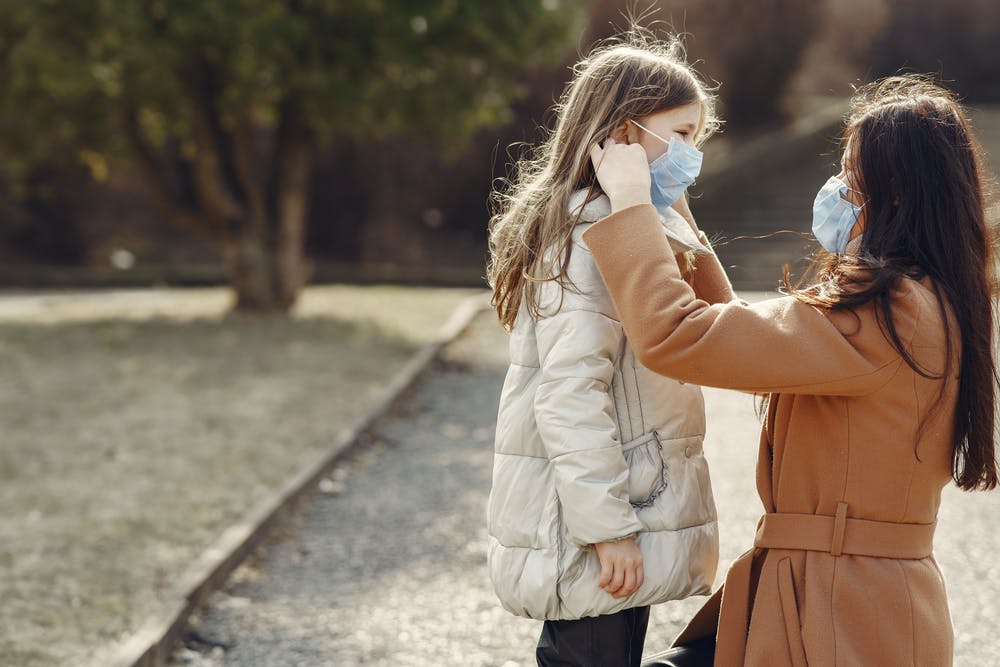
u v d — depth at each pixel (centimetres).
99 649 346
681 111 203
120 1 965
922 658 183
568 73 1892
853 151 191
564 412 193
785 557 190
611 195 193
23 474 564
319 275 1839
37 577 410
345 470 602
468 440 673
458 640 363
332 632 374
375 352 970
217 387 809
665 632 359
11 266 2289
